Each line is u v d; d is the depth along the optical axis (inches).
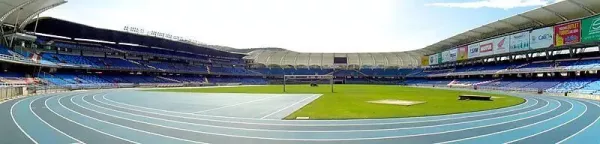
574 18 2037.4
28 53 2091.5
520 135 539.2
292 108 954.1
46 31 2396.7
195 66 3700.8
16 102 1100.5
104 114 794.8
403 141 494.0
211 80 3720.5
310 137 520.4
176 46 3395.7
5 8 1590.8
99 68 2566.4
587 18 1801.2
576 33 1862.7
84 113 813.2
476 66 3149.6
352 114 802.8
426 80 3959.2
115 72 2832.2
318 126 620.1
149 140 496.4
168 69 3218.5
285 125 630.5
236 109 920.3
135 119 707.4
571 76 2135.8
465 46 2923.2
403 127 611.2
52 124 632.4
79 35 2578.7
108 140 493.7
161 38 3031.5
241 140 498.6
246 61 4611.2
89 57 2659.9
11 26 1924.2
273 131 569.6
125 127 602.5
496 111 888.9
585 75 2043.6
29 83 1845.5
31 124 629.6
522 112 871.1
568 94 1680.6
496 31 2704.2
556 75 2258.9
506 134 546.6
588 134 549.3
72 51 2583.7
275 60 4766.2
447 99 1375.5
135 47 3127.5
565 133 557.0
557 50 2204.7
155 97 1438.2
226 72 3996.1
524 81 2407.7
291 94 1742.1
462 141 494.0
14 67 1994.3
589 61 1983.3
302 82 4426.7
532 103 1187.3
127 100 1253.1
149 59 3233.3
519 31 2305.6
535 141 496.1
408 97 1515.7
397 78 4473.4
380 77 4495.6
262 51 4598.9
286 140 499.5
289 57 4758.9
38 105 1007.6
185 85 3127.5
